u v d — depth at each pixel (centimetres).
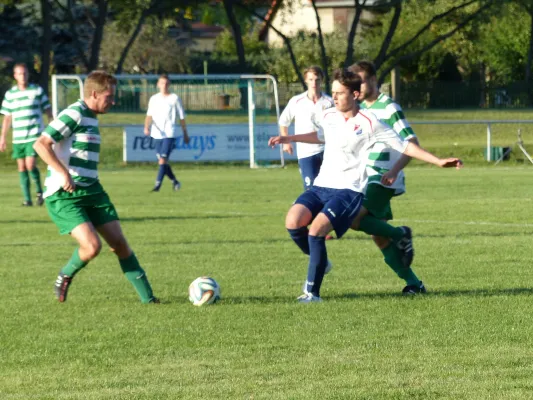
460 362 1487
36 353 1614
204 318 1881
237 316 1891
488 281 2283
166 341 1681
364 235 3297
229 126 7869
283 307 1981
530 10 13775
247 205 4541
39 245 3147
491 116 12225
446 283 2266
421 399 1284
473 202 4506
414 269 2491
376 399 1285
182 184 5972
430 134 9719
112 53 16275
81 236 1975
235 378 1415
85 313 1967
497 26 16450
